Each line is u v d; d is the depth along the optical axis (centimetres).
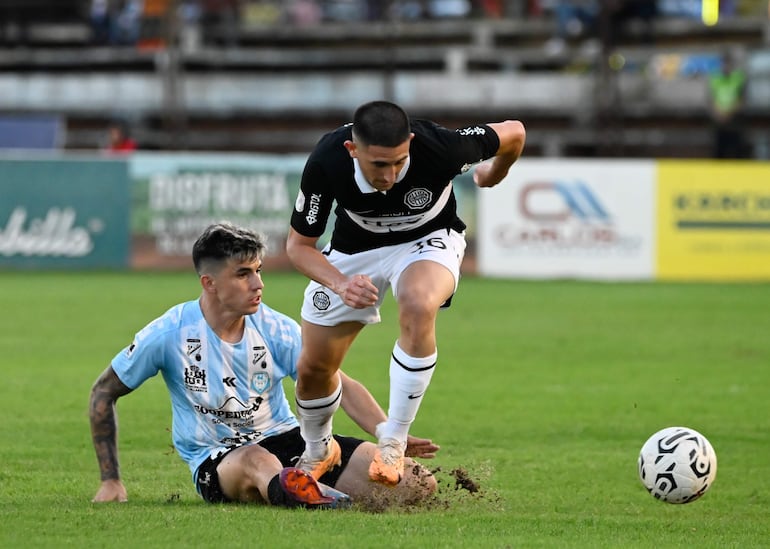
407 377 2062
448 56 11012
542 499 2458
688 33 11144
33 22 11912
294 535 1833
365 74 10756
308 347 2181
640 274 8306
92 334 5212
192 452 2253
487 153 2166
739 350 5022
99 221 8200
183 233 8212
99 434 2228
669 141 10425
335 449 2259
